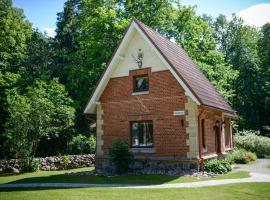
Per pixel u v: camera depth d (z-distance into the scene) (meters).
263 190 11.12
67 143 31.39
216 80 35.31
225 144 24.03
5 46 31.81
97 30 29.75
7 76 31.20
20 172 19.83
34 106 20.50
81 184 13.40
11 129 20.77
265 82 49.00
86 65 32.06
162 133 17.53
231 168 17.00
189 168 16.41
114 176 15.48
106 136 19.56
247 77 50.75
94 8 31.98
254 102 50.81
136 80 19.27
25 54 39.00
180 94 17.22
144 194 10.66
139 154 18.08
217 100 20.80
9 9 32.25
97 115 20.05
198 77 20.88
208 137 18.83
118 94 19.39
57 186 13.05
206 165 16.47
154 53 18.39
